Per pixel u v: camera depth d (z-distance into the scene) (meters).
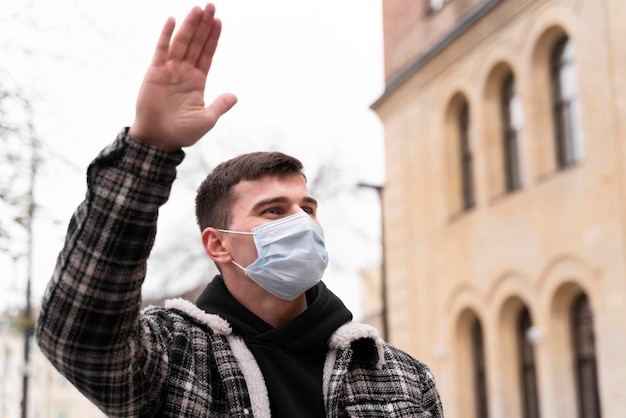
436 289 17.70
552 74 14.91
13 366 48.06
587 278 13.38
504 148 16.33
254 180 2.61
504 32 15.73
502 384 15.62
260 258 2.50
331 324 2.50
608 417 12.72
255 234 2.53
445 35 17.31
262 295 2.55
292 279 2.50
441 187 17.70
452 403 16.88
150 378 2.19
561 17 14.15
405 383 2.58
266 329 2.50
